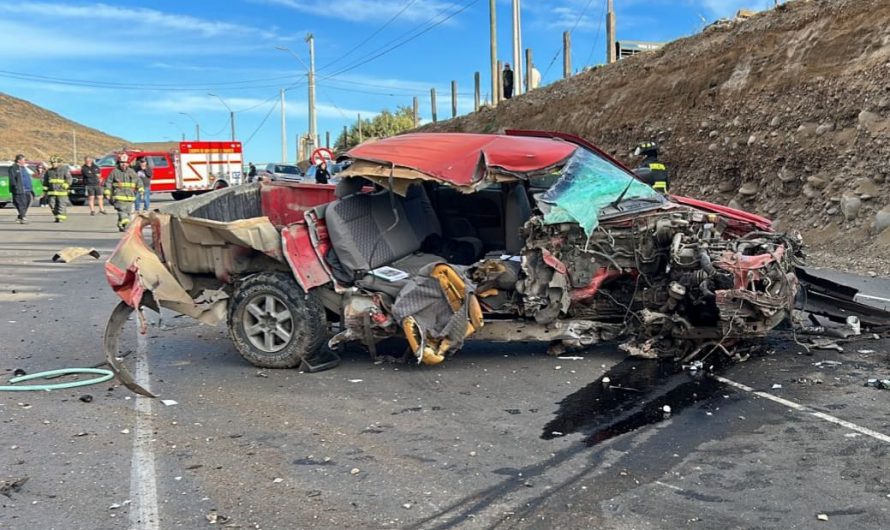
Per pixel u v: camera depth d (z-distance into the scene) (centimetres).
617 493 353
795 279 597
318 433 441
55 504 346
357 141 6109
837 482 361
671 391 512
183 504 346
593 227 579
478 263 589
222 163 3747
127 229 584
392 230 643
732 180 1656
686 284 561
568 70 2805
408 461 396
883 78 1348
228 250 594
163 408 493
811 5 1656
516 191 662
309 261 584
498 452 408
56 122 13900
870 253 1184
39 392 531
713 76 1830
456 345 569
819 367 560
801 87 1535
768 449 405
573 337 582
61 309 877
